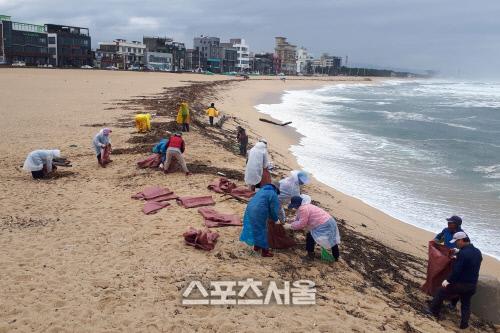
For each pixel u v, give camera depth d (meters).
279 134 27.56
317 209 8.20
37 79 60.62
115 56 126.56
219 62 161.62
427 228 12.86
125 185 12.15
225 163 15.71
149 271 7.34
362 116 41.69
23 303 6.25
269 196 8.09
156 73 103.19
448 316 7.58
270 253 8.20
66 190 11.67
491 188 17.31
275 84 100.56
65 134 19.77
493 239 12.29
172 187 11.91
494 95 87.88
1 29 97.12
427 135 30.81
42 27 109.75
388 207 14.52
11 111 27.34
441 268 7.77
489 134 32.12
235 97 54.34
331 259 8.37
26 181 12.45
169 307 6.35
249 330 5.93
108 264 7.53
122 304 6.36
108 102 34.50
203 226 9.30
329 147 24.44
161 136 18.70
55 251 7.98
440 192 16.59
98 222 9.44
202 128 23.25
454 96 83.56
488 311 7.65
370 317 6.67
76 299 6.41
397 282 8.45
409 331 6.51
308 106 50.22
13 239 8.46
